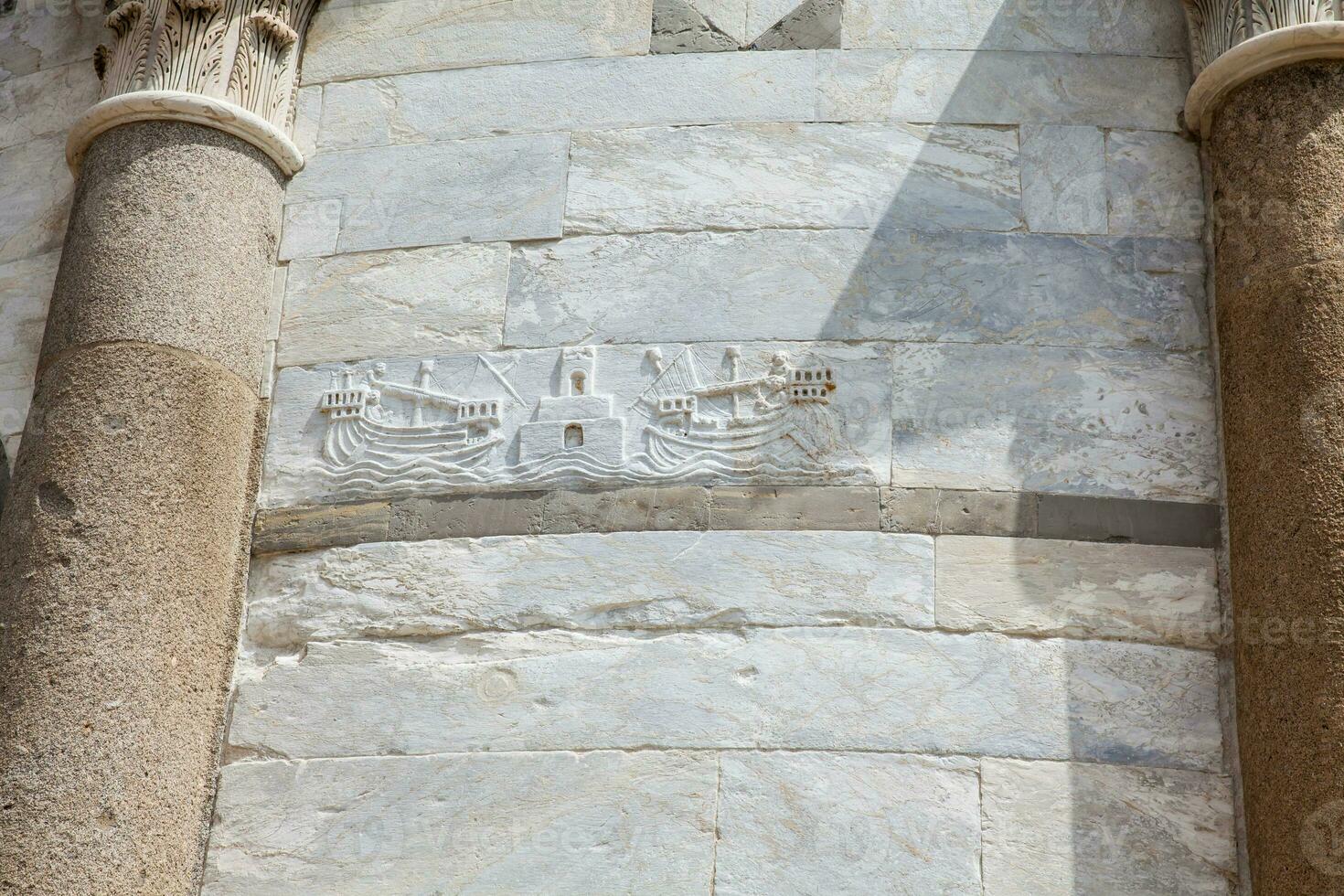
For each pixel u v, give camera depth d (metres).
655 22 9.25
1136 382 8.17
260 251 8.86
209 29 9.09
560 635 7.79
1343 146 7.96
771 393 8.21
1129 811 7.31
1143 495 7.93
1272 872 6.93
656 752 7.48
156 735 7.59
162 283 8.38
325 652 7.96
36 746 7.39
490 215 8.87
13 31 10.42
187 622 7.87
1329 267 7.68
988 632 7.64
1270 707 7.13
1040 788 7.33
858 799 7.32
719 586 7.79
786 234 8.59
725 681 7.59
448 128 9.16
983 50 8.97
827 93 8.92
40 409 8.18
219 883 7.57
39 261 9.59
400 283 8.79
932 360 8.23
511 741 7.60
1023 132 8.77
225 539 8.19
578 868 7.31
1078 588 7.73
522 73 9.24
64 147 9.88
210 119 8.88
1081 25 9.02
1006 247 8.48
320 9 9.66
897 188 8.66
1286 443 7.44
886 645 7.61
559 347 8.48
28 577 7.71
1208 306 8.36
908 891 7.16
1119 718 7.48
